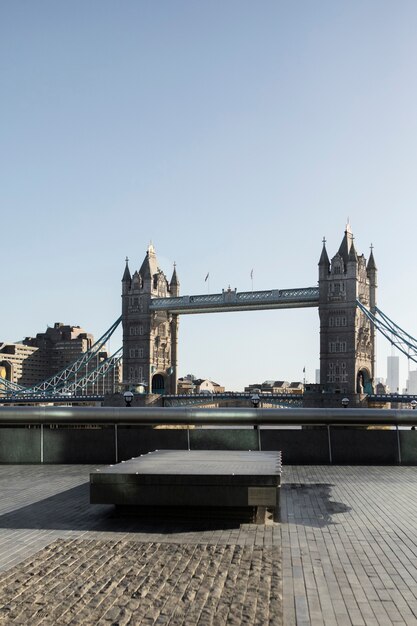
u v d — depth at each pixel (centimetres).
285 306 16700
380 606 916
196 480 1390
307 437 2458
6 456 2484
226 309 17300
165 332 19025
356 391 16025
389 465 2416
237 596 931
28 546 1210
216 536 1288
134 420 2473
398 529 1364
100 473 1412
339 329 16025
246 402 16675
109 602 904
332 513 1526
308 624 851
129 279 18775
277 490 1378
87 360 19038
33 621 837
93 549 1179
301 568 1084
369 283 17212
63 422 2484
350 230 16588
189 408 2494
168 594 937
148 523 1400
